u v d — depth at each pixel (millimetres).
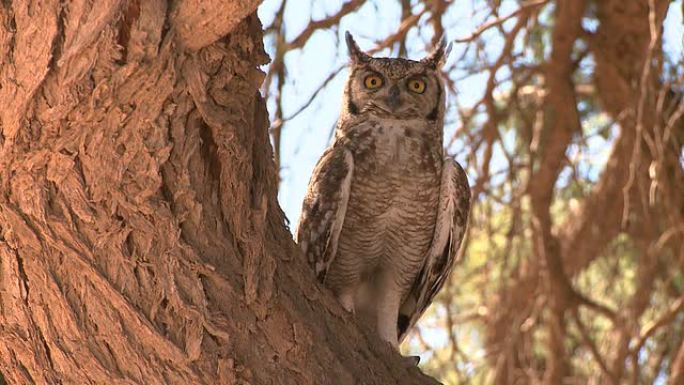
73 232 6750
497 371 13969
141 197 6773
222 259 7023
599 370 14062
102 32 6508
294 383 7188
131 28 6602
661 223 14617
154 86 6676
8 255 6801
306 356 7281
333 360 7531
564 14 13820
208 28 6652
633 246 14852
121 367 6809
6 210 6734
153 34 6602
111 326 6789
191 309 6836
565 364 14180
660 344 14359
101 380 6801
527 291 14500
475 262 15656
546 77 14062
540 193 13977
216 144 6996
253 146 7344
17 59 6562
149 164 6777
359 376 7773
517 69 14289
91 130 6672
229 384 6906
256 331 7105
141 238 6809
